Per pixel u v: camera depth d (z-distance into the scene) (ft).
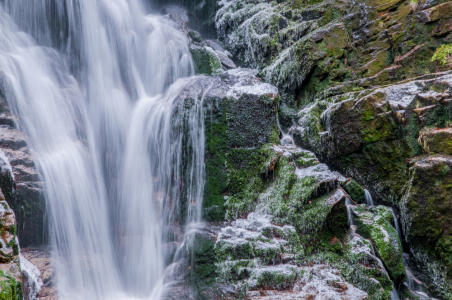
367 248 16.16
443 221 16.61
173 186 19.26
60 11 23.08
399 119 18.57
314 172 17.65
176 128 19.26
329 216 16.57
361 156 20.84
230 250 15.62
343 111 20.99
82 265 15.90
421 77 20.57
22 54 20.80
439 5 21.84
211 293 14.78
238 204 18.29
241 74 21.79
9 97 17.76
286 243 16.03
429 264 17.71
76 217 17.25
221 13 31.53
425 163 17.02
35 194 15.46
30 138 17.81
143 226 18.85
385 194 20.24
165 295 15.51
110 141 21.45
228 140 19.02
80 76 22.99
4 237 11.19
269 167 18.17
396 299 16.69
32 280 13.41
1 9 22.03
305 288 14.48
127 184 20.03
